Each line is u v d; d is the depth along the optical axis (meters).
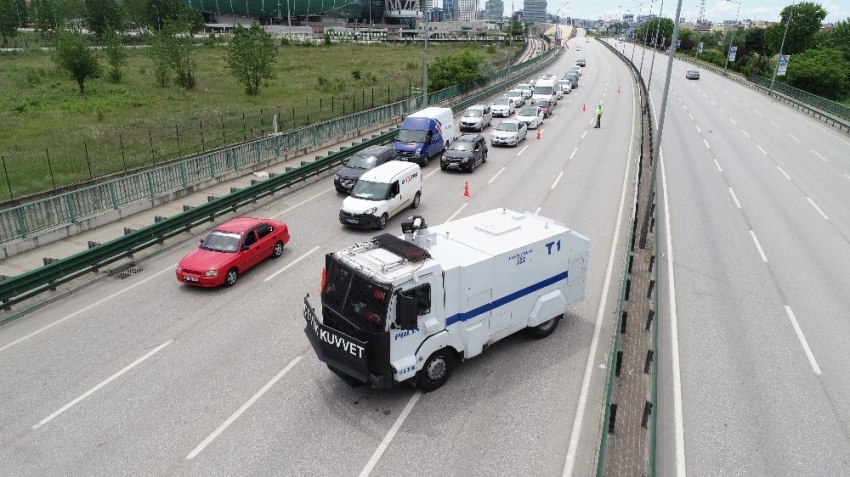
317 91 51.12
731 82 74.25
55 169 24.91
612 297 14.88
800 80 67.81
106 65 61.00
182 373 11.66
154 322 13.74
